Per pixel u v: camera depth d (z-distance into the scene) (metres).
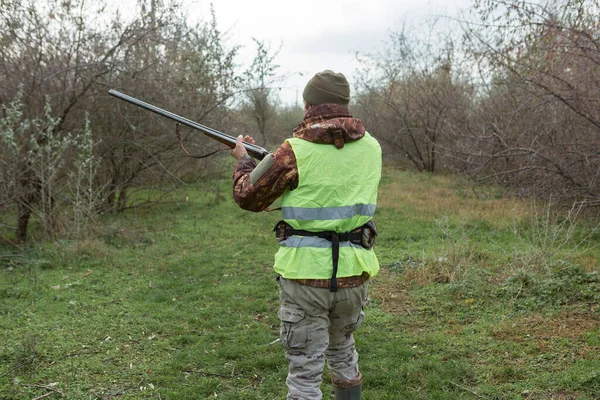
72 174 7.48
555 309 4.72
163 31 8.69
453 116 13.30
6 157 7.14
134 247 7.31
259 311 5.06
